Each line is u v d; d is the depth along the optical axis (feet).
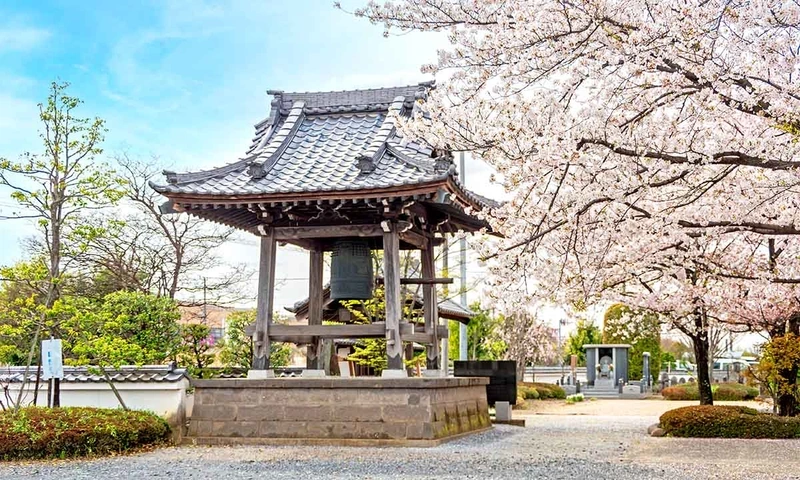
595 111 33.40
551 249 37.42
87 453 39.27
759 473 32.94
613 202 33.86
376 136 48.14
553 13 31.71
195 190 43.29
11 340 51.80
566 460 36.42
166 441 43.83
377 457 37.14
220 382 44.47
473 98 35.12
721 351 146.51
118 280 89.61
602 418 68.95
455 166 42.22
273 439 43.16
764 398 77.46
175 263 93.61
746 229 34.99
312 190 42.11
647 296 52.29
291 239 46.93
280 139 49.24
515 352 118.62
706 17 29.55
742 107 31.09
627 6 31.01
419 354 69.62
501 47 33.42
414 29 35.99
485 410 53.26
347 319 63.62
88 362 45.47
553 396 110.01
